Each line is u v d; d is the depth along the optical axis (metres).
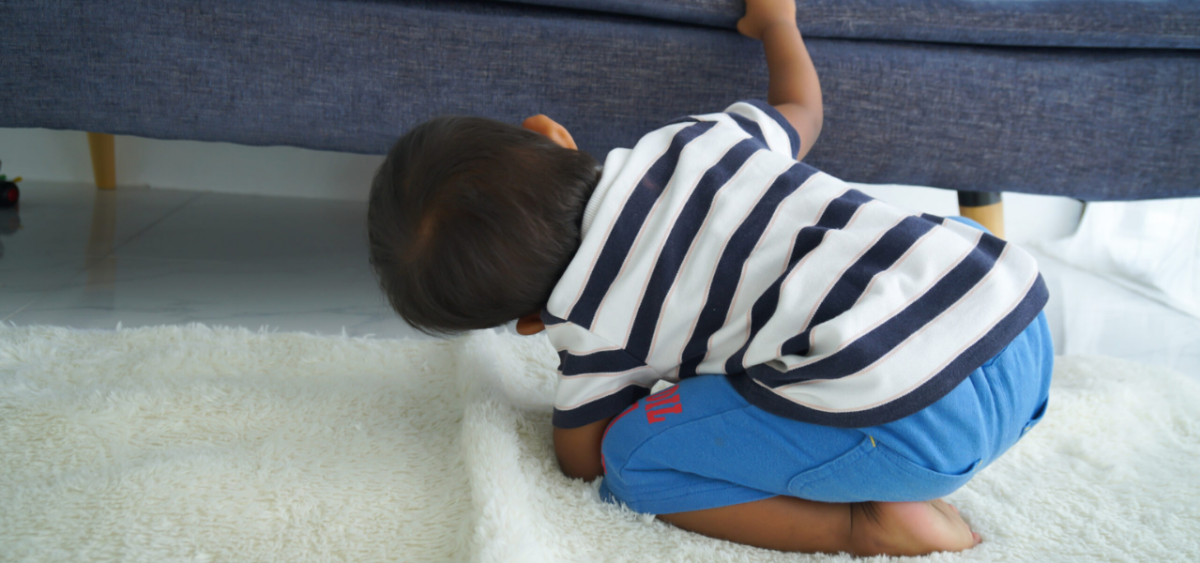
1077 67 0.95
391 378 0.85
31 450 0.65
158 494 0.59
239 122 0.90
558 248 0.58
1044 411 0.58
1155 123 0.97
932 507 0.58
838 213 0.56
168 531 0.54
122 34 0.85
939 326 0.50
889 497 0.54
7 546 0.52
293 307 1.11
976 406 0.51
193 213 1.63
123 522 0.55
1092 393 0.81
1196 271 1.24
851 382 0.49
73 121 0.88
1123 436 0.74
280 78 0.88
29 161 1.84
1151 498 0.64
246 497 0.59
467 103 0.91
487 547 0.49
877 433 0.51
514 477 0.59
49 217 1.53
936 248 0.53
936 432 0.51
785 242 0.55
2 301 1.06
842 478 0.53
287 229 1.55
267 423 0.73
